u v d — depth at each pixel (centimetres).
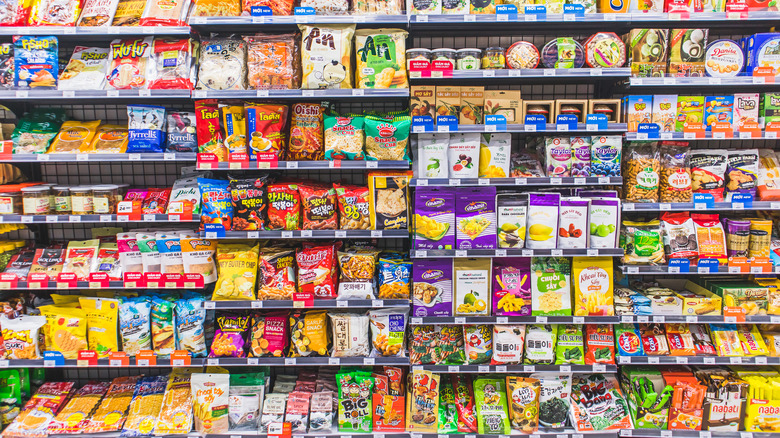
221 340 281
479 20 261
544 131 268
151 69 270
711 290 290
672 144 281
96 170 329
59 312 285
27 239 327
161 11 273
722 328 284
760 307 274
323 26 264
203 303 281
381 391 277
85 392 298
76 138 282
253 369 306
